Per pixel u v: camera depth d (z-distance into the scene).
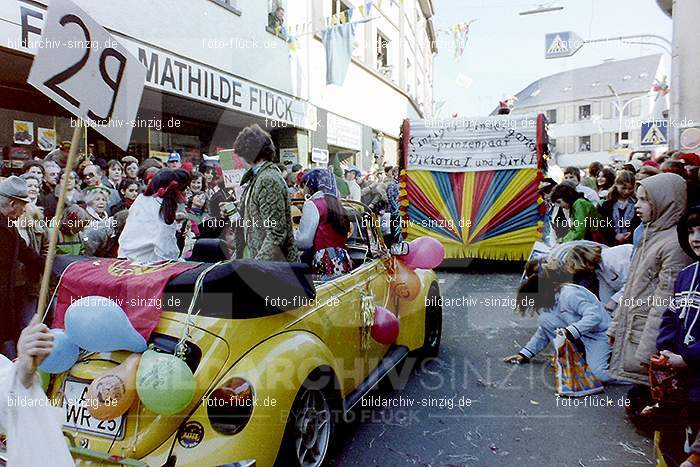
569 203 6.73
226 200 4.96
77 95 2.40
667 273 3.27
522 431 3.78
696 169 4.10
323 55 13.54
